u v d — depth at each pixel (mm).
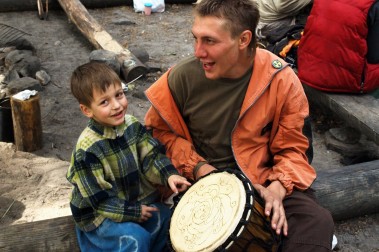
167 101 2801
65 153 4504
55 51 6766
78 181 2516
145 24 7891
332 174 3551
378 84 4570
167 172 2684
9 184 4023
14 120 4402
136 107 5312
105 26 7770
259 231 2449
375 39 4383
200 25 2486
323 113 5207
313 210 2555
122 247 2510
